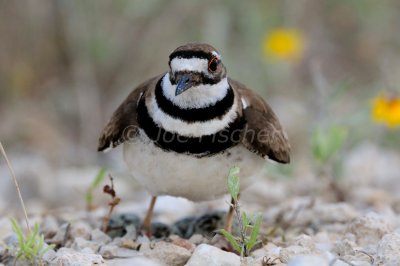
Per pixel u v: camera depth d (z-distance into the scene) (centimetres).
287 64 1969
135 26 2017
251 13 1983
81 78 1956
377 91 1831
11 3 1997
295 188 1388
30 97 2045
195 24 1998
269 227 1117
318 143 1270
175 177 980
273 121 1055
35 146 1900
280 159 1059
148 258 936
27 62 2031
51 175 1588
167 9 2008
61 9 1978
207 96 958
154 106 972
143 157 984
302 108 1798
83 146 1870
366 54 2134
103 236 1051
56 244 1030
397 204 1275
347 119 1566
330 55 2127
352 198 1304
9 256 945
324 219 1144
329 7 2128
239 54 1983
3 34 2016
